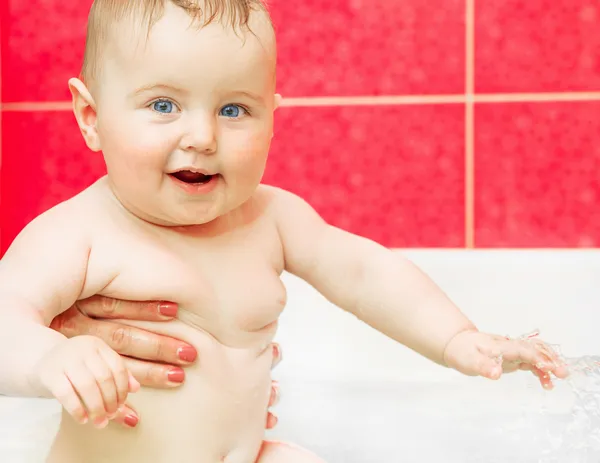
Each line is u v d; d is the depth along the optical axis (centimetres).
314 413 113
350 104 148
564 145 146
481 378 121
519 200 146
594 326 129
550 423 94
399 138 148
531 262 131
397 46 147
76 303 71
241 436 71
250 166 67
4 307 60
